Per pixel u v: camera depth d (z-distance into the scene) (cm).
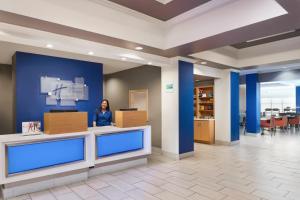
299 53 565
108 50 425
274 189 354
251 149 670
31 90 518
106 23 364
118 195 329
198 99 896
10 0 271
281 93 1492
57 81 561
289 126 1234
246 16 322
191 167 475
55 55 548
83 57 571
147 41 428
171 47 446
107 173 429
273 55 618
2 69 681
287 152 627
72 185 365
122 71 790
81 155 386
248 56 679
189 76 581
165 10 372
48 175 345
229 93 738
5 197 311
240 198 320
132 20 401
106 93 888
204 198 321
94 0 338
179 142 548
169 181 389
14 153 314
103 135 414
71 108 588
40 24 313
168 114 572
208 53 589
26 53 513
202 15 384
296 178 405
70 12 323
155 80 642
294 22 311
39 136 334
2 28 309
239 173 434
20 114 500
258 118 964
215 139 773
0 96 676
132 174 425
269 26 326
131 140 464
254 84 964
